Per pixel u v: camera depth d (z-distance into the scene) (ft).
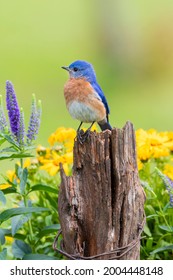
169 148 38.42
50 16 150.71
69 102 39.60
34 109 33.83
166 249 34.32
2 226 39.99
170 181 32.86
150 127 97.04
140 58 132.87
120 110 104.37
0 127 34.06
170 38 133.69
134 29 137.90
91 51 139.23
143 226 31.68
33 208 32.81
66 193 31.35
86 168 31.24
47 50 137.08
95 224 31.17
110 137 31.04
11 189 33.94
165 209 34.65
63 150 38.45
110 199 30.99
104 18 140.97
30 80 120.26
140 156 37.19
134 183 31.32
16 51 135.44
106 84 127.34
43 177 39.01
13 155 32.68
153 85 125.39
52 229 34.24
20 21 150.00
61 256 36.27
